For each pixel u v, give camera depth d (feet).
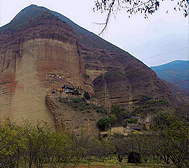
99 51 429.79
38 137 47.52
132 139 93.50
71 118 166.61
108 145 96.07
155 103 236.43
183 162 44.80
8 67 235.40
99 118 187.62
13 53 245.86
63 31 275.18
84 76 286.46
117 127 163.73
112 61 396.57
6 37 278.87
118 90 295.69
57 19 296.51
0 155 38.06
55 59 239.09
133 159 74.59
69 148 57.00
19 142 40.70
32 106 182.91
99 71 357.61
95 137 163.94
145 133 85.40
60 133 56.80
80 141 70.03
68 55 260.62
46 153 49.47
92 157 98.02
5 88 209.77
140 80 309.22
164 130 49.29
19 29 276.62
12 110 187.73
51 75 217.97
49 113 170.30
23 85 207.00
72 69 253.85
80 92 229.45
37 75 211.20
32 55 231.09
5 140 37.55
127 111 241.35
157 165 65.31
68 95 205.98
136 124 166.30
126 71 356.38
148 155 81.25
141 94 275.39
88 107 192.13
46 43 244.01
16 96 199.11
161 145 51.67
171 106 238.89
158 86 297.53
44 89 197.06
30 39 245.45
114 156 108.06
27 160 50.62
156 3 15.75
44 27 261.85
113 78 325.42
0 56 252.83
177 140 44.47
